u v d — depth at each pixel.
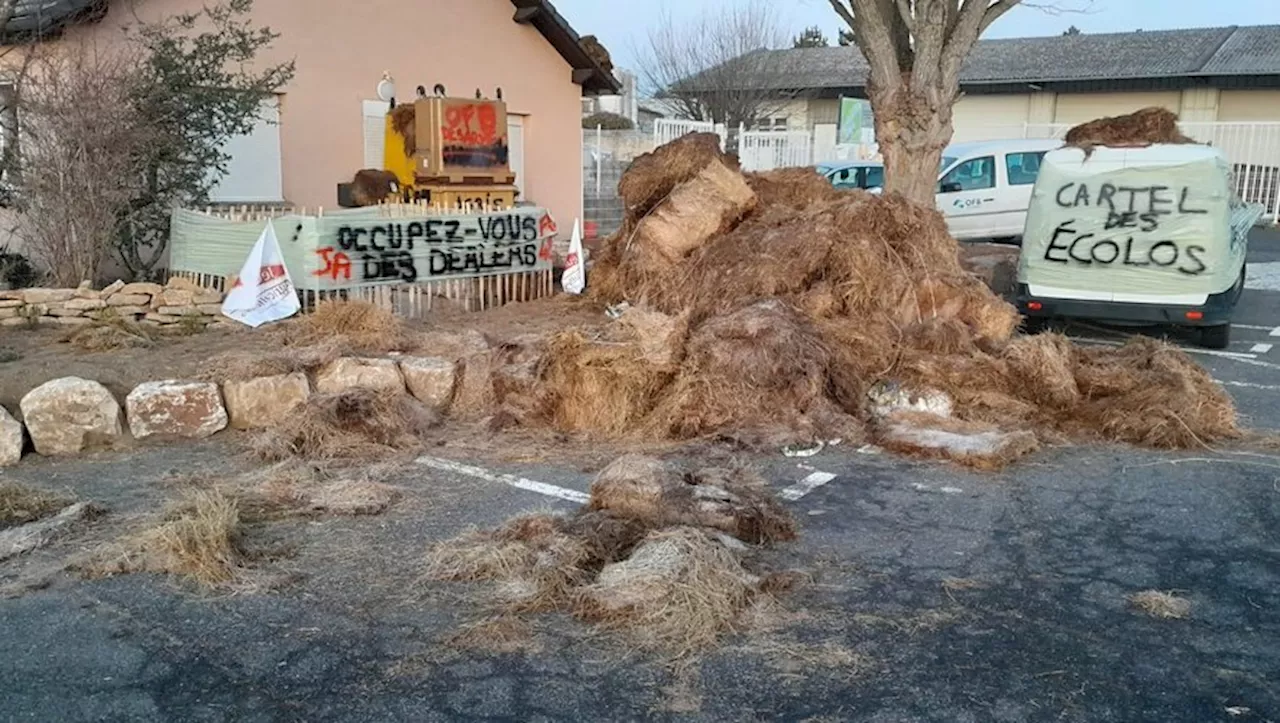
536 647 4.06
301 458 6.34
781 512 5.43
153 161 9.41
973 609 4.44
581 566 4.71
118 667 3.89
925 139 12.18
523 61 16.38
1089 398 7.48
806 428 6.87
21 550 4.89
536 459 6.46
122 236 9.68
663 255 9.60
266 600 4.45
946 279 8.35
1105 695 3.75
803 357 7.23
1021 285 10.23
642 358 7.23
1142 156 9.65
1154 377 7.43
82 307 8.52
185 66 9.64
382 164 14.28
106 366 7.28
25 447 6.37
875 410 7.27
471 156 12.16
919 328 7.95
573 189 17.66
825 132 26.89
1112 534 5.32
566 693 3.74
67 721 3.53
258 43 10.67
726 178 9.89
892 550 5.09
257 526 5.27
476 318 9.80
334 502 5.56
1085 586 4.69
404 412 6.94
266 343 8.08
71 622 4.24
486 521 5.38
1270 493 5.96
